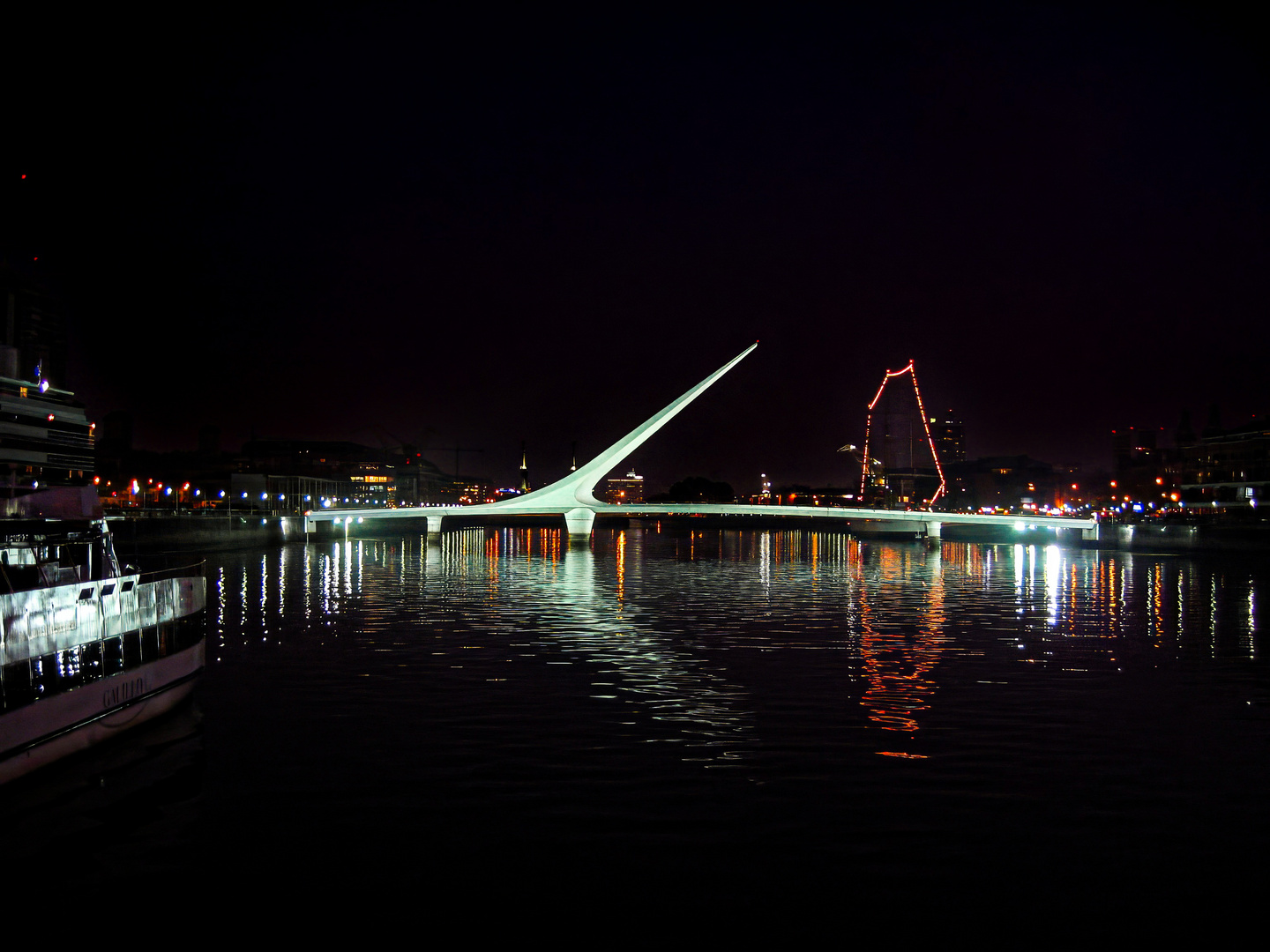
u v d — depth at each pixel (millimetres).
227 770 20797
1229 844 16938
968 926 13953
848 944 13430
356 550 126188
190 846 16500
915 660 36531
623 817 17953
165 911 14242
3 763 18234
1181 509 161000
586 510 159250
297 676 32250
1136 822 17969
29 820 17703
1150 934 13766
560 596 63250
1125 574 90500
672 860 16031
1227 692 30266
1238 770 21312
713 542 170250
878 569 96312
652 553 126812
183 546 103812
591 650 38594
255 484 182750
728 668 34250
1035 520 150375
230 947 13266
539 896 14711
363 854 16203
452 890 14875
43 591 19297
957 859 16156
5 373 86000
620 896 14727
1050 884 15258
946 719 26047
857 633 44875
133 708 22766
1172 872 15766
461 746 22906
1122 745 23359
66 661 20172
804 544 163125
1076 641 42781
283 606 55562
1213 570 96438
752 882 15211
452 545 148875
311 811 18219
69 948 13211
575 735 24016
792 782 20141
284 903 14477
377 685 30641
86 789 19438
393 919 14016
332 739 23516
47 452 89375
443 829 17344
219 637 42188
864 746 23141
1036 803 18938
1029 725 25484
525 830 17266
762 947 13336
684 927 13820
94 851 16297
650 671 33531
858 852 16438
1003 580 81625
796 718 26047
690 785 19844
